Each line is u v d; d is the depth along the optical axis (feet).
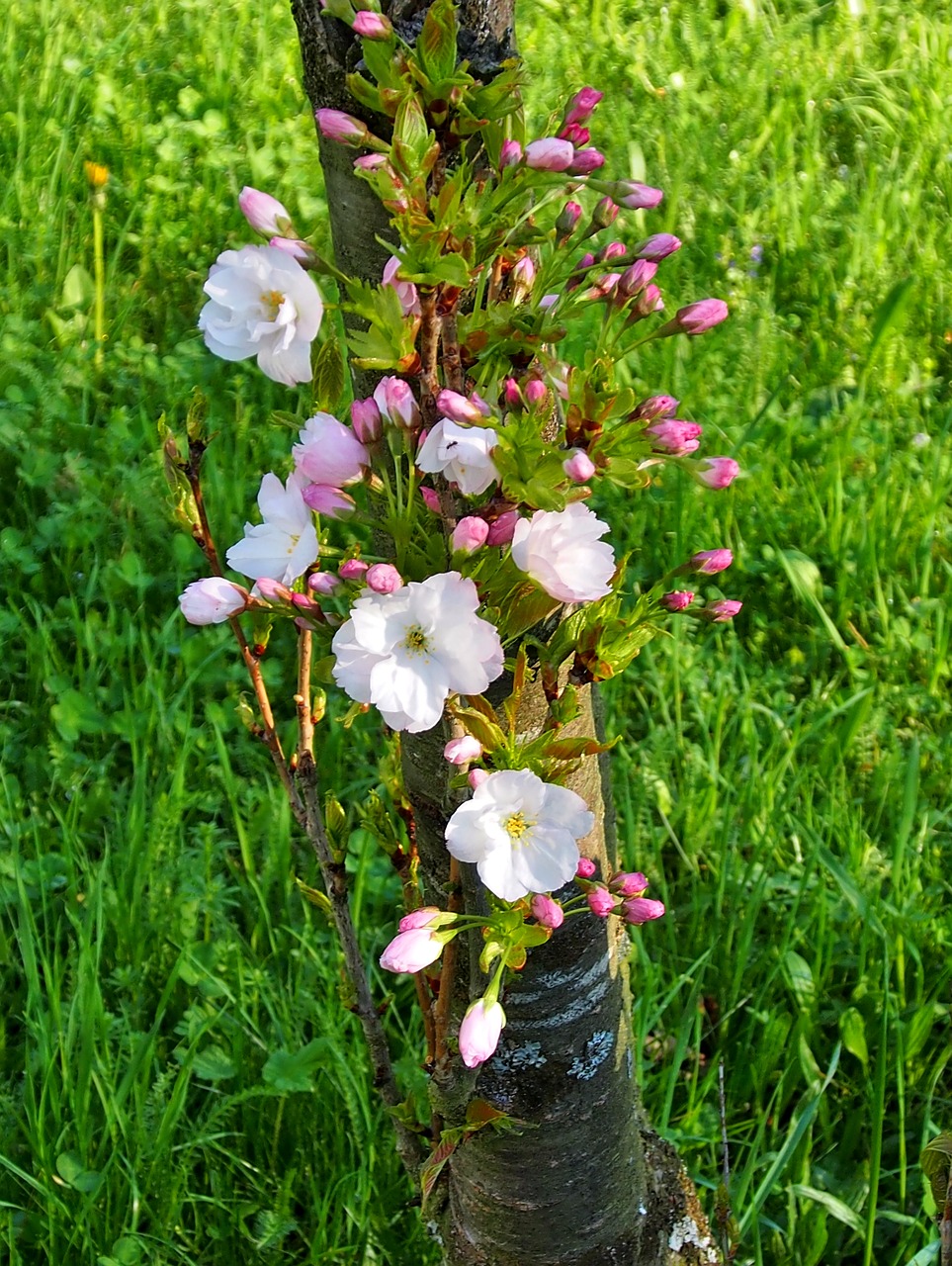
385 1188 2.54
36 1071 2.56
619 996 2.10
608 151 5.22
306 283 1.53
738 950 2.77
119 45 5.55
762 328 4.37
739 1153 2.61
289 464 3.80
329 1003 2.63
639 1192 2.26
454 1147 1.93
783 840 3.09
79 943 2.66
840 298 4.63
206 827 2.94
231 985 2.73
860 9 6.59
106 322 4.35
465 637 1.55
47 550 3.73
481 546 1.60
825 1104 2.67
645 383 4.16
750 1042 2.72
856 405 4.14
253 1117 2.60
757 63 5.99
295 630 3.55
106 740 3.27
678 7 6.53
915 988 2.81
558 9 6.34
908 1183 2.62
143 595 3.61
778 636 3.66
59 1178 2.44
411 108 1.46
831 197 5.14
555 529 1.58
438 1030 1.96
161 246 4.66
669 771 3.21
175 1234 2.51
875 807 3.19
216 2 5.99
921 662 3.54
